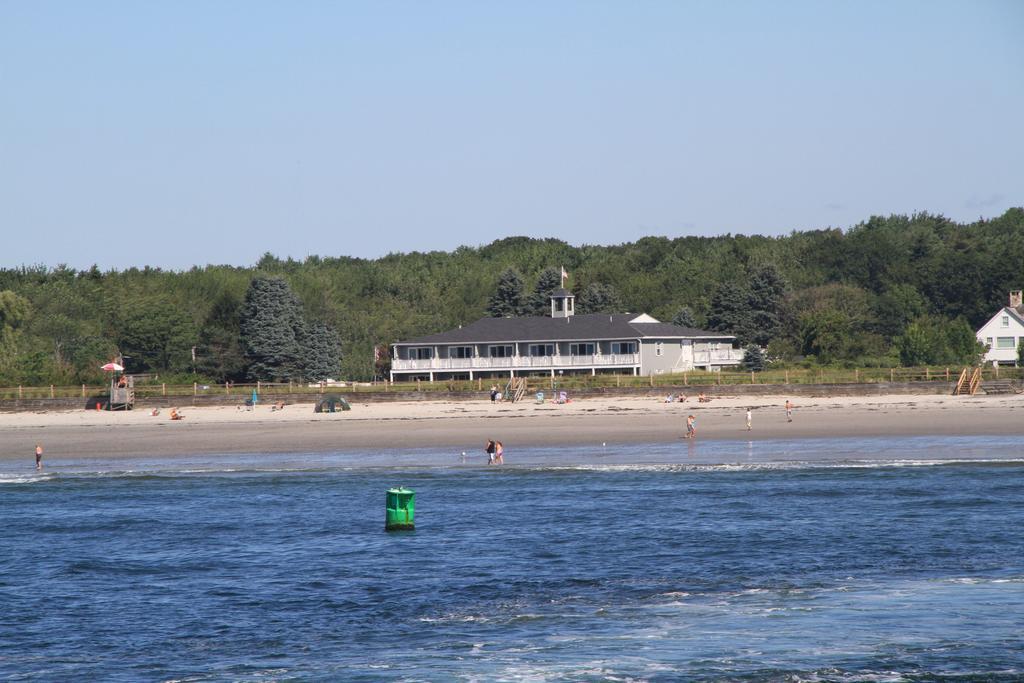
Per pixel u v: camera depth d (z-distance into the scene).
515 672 57.75
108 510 109.62
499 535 91.06
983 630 62.34
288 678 57.81
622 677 56.62
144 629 66.69
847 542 84.44
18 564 84.31
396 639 63.97
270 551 87.44
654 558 81.25
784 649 60.09
